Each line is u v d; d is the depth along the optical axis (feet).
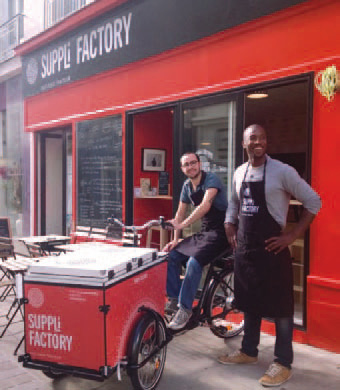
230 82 14.25
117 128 19.66
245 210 10.03
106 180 20.62
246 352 11.01
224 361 11.06
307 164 12.17
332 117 11.61
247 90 13.74
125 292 8.68
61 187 28.40
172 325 10.82
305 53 12.22
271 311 9.86
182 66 16.07
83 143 22.03
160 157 20.17
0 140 36.45
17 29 32.45
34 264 8.73
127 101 18.93
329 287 11.73
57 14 27.40
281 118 25.34
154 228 19.39
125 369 8.75
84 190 22.16
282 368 10.03
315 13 11.93
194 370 10.75
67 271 8.34
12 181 34.60
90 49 20.81
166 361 11.28
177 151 16.43
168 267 11.66
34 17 31.96
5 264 13.41
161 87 17.08
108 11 19.40
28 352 8.79
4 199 36.11
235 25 13.82
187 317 11.02
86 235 19.54
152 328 9.73
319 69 11.87
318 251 11.99
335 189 11.60
